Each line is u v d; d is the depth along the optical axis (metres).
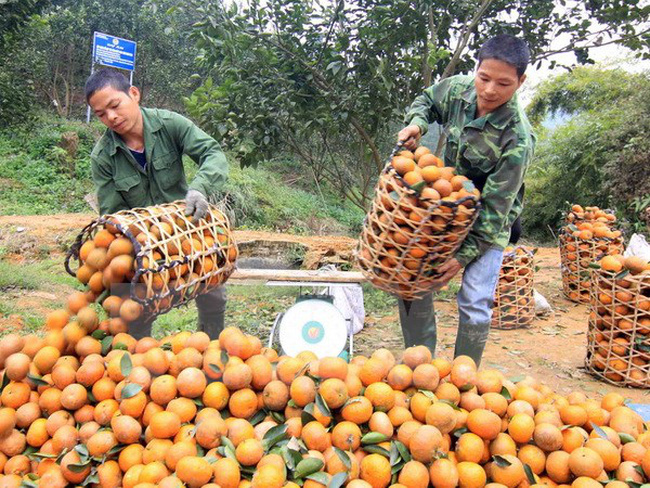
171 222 2.17
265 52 5.93
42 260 8.48
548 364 4.75
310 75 6.36
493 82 2.66
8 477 1.77
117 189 3.26
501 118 2.89
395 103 6.77
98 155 3.20
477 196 2.31
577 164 16.11
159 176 3.26
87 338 2.10
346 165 8.69
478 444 1.83
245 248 8.30
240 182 13.90
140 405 1.88
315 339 3.05
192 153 3.20
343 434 1.82
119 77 2.95
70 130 15.43
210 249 2.25
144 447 1.87
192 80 19.53
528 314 5.92
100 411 1.89
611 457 1.85
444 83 3.29
